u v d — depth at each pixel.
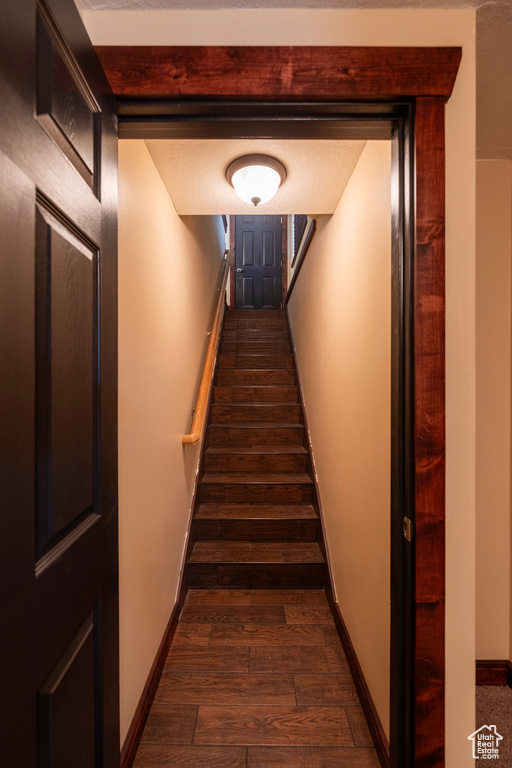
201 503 2.69
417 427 0.96
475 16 0.97
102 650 0.79
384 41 0.96
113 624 0.86
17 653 0.50
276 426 3.16
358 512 1.57
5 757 0.48
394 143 1.05
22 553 0.52
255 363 3.97
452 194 0.97
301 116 1.00
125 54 0.93
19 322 0.52
